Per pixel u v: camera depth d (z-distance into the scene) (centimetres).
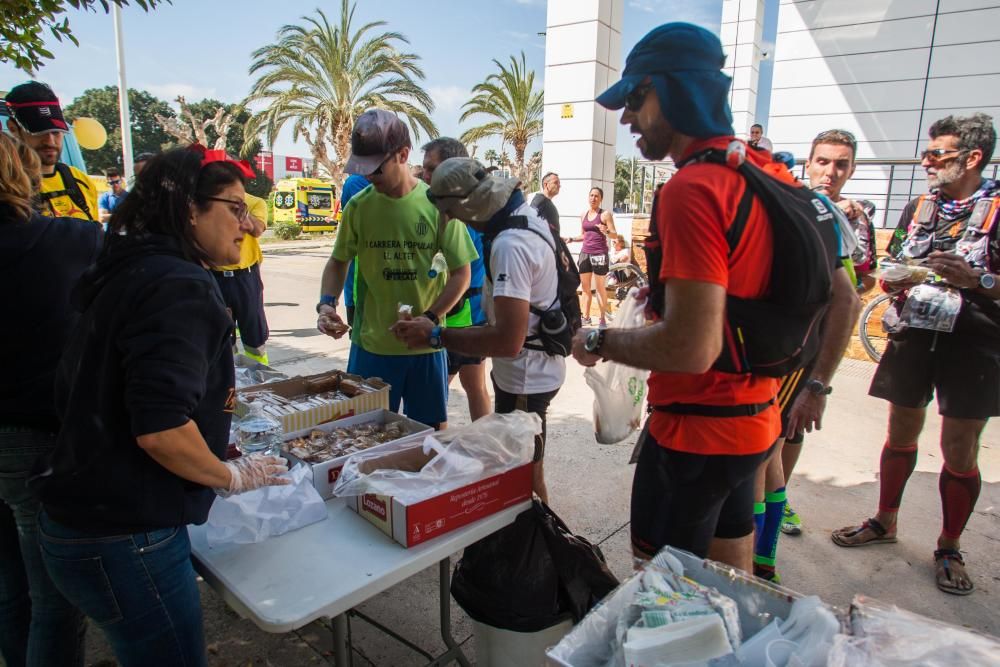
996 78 871
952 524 276
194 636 153
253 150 2681
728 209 128
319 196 2984
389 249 285
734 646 109
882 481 303
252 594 146
